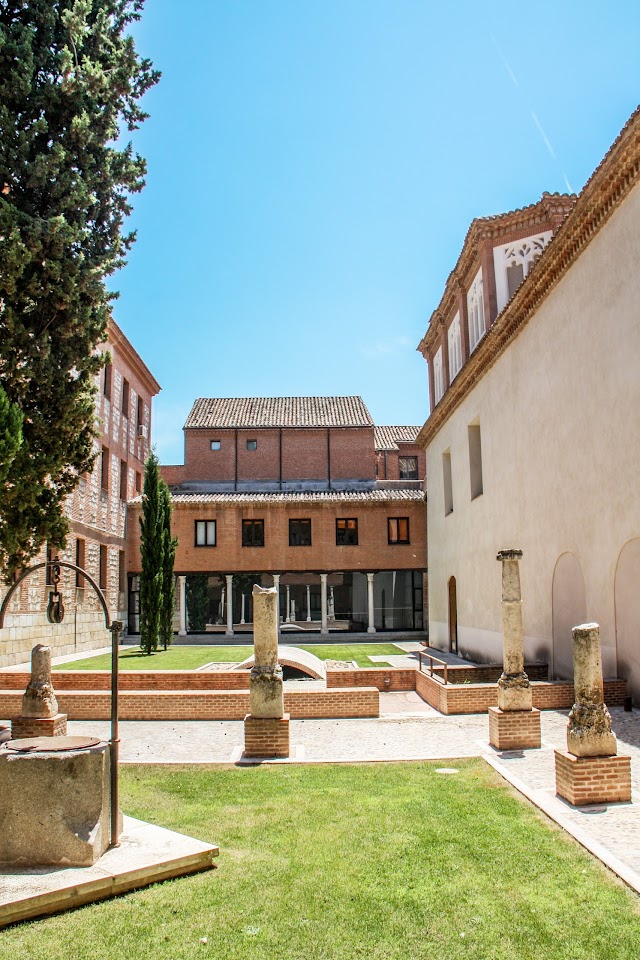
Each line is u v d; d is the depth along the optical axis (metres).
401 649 31.28
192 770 10.18
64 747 6.44
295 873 6.22
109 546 34.84
